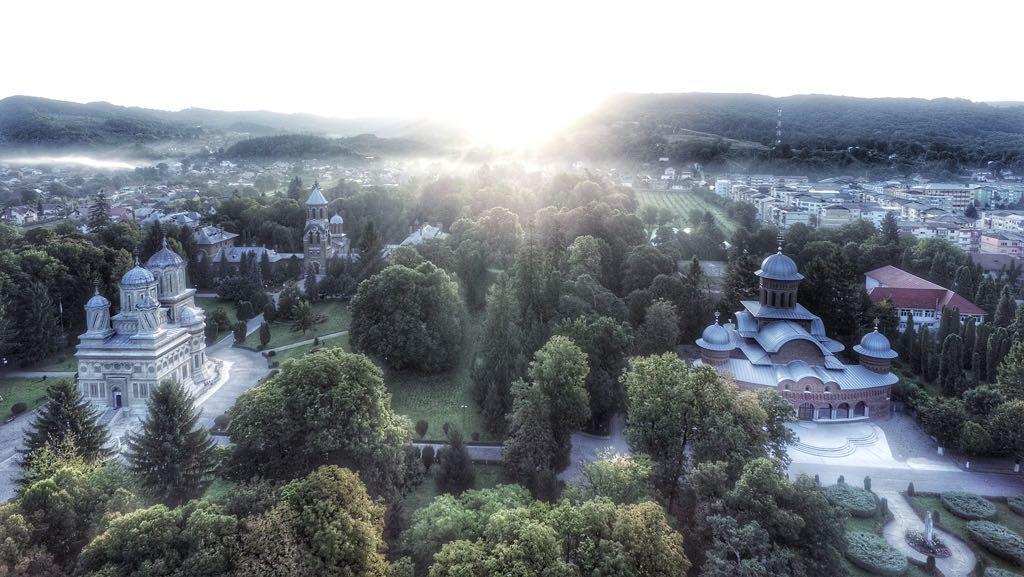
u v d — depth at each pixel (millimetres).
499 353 101188
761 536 53500
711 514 59656
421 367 112812
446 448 79938
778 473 61281
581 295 117438
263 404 69062
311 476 56781
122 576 47094
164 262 113688
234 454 69062
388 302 113125
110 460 75188
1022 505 78562
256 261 183125
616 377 99312
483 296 140125
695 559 61375
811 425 101312
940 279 167500
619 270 149000
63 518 55062
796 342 106938
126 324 100312
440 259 144125
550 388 85000
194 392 109000
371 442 68688
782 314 115125
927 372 119000
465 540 53375
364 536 53312
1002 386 98812
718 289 160875
